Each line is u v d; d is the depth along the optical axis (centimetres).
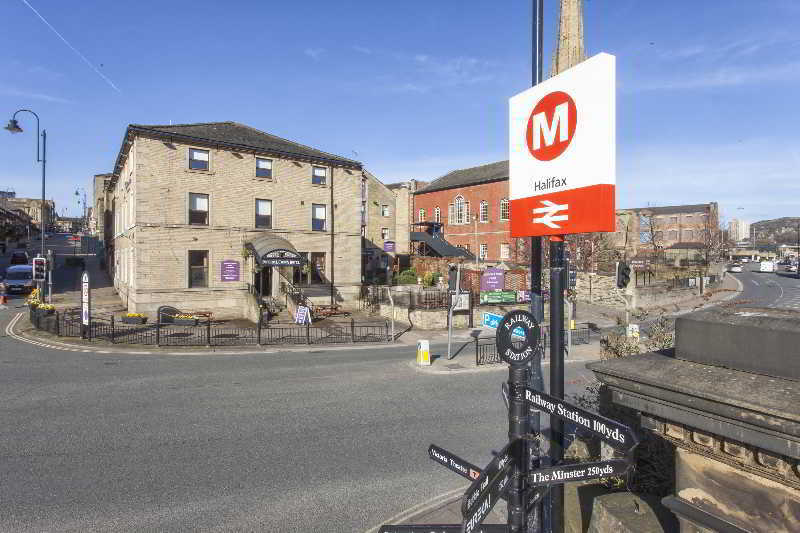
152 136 2528
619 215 5825
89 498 703
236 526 640
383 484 769
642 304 3791
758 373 269
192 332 2228
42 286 3041
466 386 1434
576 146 373
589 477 257
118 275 3509
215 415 1098
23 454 852
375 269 4631
